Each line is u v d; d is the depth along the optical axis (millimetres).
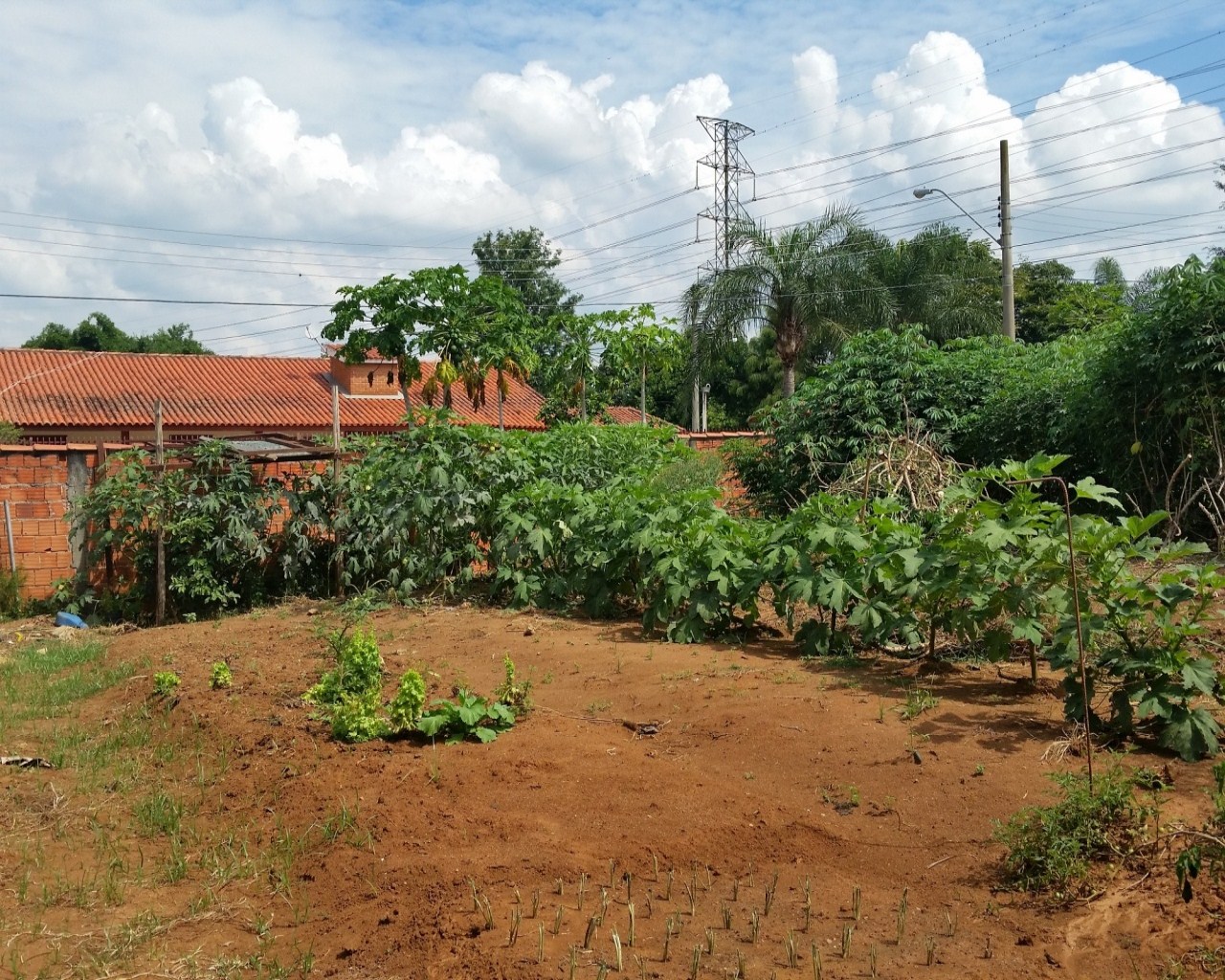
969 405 14484
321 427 27016
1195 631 5117
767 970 3473
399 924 4020
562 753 5684
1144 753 5023
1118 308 15383
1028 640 6473
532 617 9625
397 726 6125
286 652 8875
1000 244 23031
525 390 33938
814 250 26031
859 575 7230
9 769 6254
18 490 12219
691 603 8242
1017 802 4570
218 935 4164
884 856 4312
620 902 4035
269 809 5391
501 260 44875
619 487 10977
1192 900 3684
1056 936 3592
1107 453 11930
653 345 26391
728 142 40875
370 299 20812
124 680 8422
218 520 11578
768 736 5648
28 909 4414
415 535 11266
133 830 5312
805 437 14164
